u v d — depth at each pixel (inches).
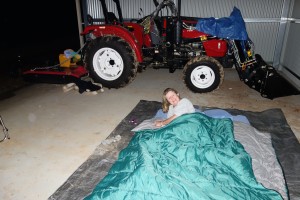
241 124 107.7
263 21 220.1
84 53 179.0
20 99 159.6
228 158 77.2
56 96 163.9
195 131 86.7
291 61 203.8
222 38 163.2
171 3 166.9
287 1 210.7
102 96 163.2
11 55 288.4
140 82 191.5
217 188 68.2
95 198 66.4
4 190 81.0
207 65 156.3
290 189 78.2
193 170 73.9
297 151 98.5
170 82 190.2
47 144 107.1
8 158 97.5
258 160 85.3
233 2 220.1
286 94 156.8
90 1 242.4
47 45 344.2
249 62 161.6
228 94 164.9
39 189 81.4
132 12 238.1
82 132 117.2
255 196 66.7
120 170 75.8
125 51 162.9
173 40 167.3
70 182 82.0
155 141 85.0
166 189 65.6
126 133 112.8
